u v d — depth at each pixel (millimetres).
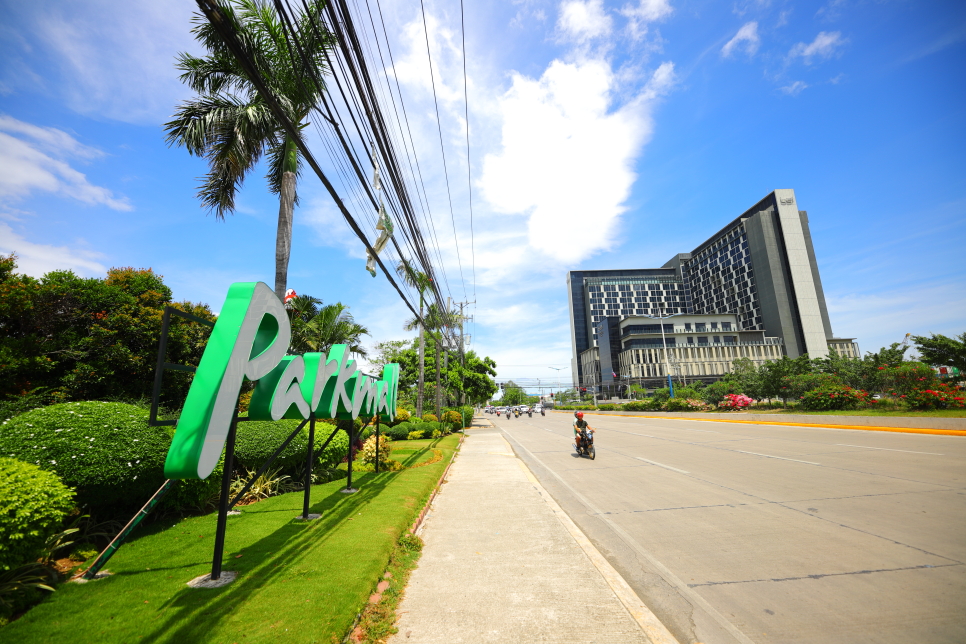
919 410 19672
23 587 3830
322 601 3904
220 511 4457
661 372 95312
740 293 117625
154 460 5801
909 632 3385
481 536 6352
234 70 11195
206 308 13453
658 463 12352
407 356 38312
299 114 11898
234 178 12273
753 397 33938
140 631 3385
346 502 7762
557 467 12883
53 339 9836
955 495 7062
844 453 11914
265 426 8930
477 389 38875
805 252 104812
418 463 13133
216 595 4012
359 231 6562
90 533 5449
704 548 5512
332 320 20719
